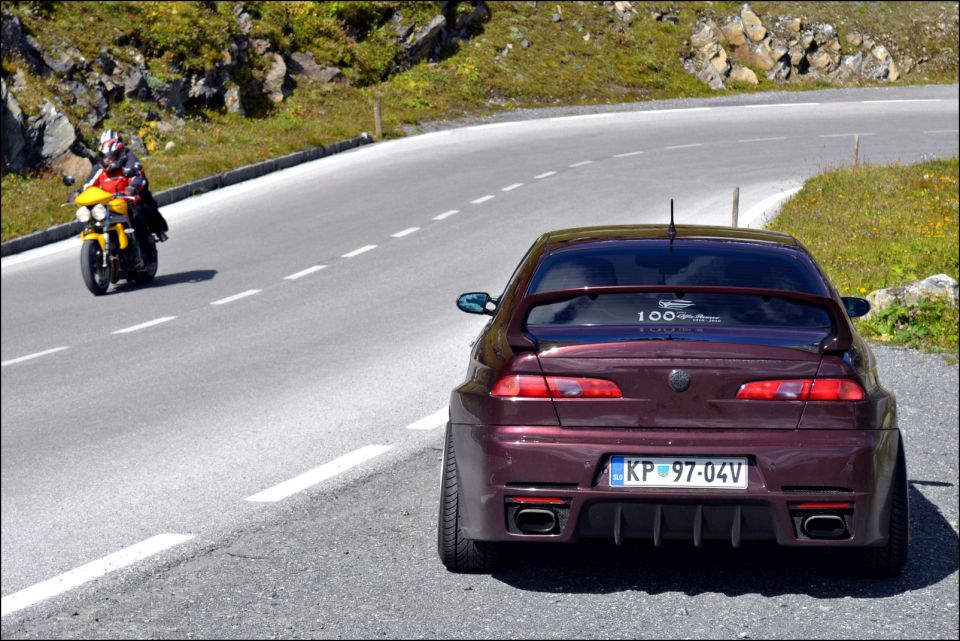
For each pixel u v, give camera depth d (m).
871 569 6.35
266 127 43.03
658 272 6.69
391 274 21.39
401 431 10.35
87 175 33.88
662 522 5.88
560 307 6.40
